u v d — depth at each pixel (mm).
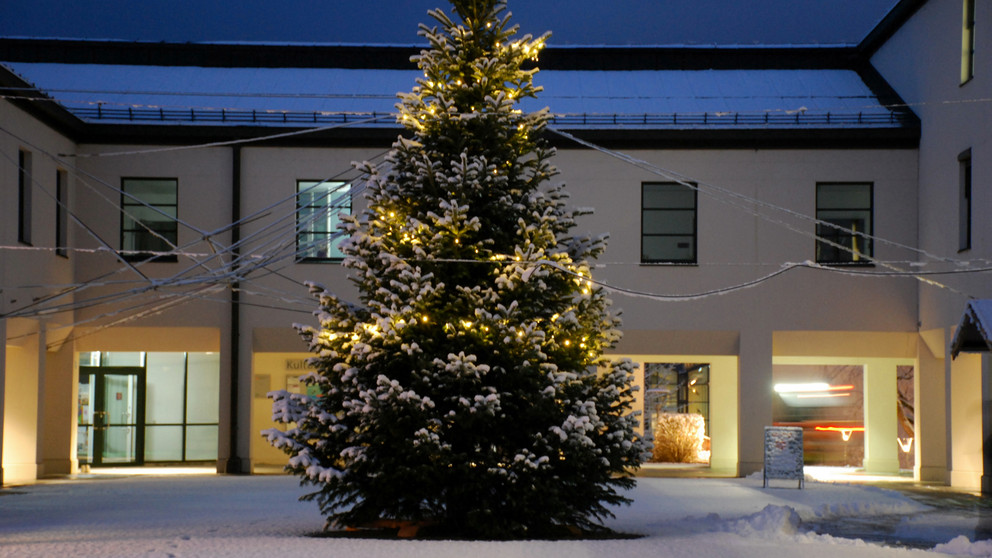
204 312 23172
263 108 24266
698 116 23594
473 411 10820
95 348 23219
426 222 12180
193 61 26641
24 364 21344
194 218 23359
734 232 23359
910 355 23203
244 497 16953
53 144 22156
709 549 10117
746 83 26062
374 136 23312
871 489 19266
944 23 22000
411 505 11656
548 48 27156
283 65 26719
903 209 23266
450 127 12344
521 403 11492
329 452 11641
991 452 19312
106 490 18531
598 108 24609
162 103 24234
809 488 19391
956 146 21250
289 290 23125
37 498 16938
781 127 23266
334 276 23172
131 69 26188
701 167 23469
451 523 11883
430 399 11203
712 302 23188
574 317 11898
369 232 12117
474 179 11875
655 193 23531
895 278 23109
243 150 23500
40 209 21469
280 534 11555
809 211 23281
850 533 13445
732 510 15344
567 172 23484
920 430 22797
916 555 10461
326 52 26859
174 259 23297
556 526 11883
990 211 19562
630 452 11938
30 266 20984
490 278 12180
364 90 25375
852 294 23125
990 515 15688
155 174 23375
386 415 10891
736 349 23234
